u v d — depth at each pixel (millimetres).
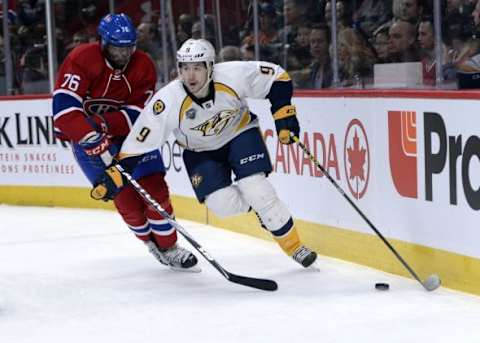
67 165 9781
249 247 6992
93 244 7457
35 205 10055
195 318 4887
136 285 5820
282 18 8609
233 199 5758
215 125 5625
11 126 10117
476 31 7000
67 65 5820
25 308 5305
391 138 5773
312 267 6051
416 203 5562
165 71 10047
